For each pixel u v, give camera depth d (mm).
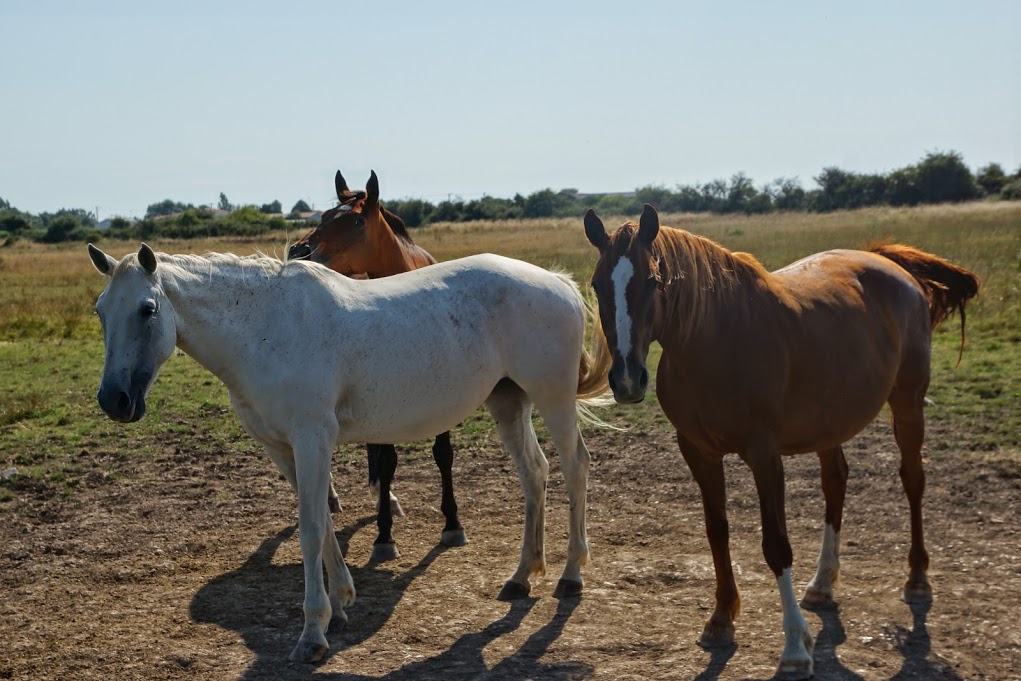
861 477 6332
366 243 5910
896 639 3986
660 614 4402
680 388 3887
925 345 4711
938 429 7246
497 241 35312
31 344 12633
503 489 6602
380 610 4578
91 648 4168
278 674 3898
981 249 19797
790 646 3656
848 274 4527
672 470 6781
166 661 4023
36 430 8102
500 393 4965
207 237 46500
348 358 4262
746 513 5879
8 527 5863
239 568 5211
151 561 5316
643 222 3572
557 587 4719
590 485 6559
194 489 6625
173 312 4035
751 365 3750
